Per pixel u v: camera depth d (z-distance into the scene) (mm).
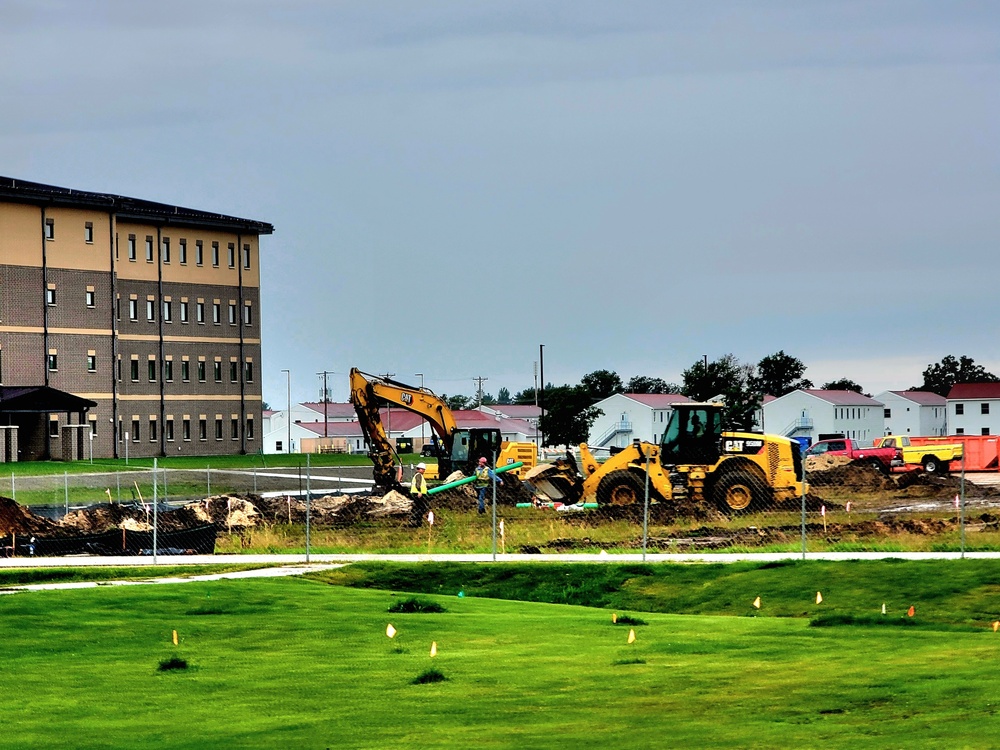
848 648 22797
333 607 28656
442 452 68812
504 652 23141
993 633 24391
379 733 17031
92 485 79125
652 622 27047
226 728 17516
